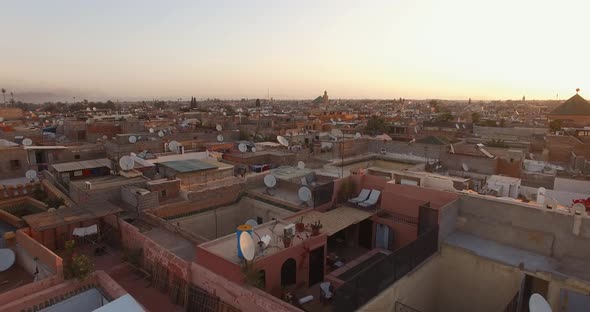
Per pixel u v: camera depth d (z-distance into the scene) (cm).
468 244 1543
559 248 1415
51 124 7256
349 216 1855
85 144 4628
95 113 10475
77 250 1770
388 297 1281
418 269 1423
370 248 1958
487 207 1586
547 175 2680
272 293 1349
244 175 2767
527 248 1490
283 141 4138
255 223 1858
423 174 2239
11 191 2477
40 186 2636
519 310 1302
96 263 1658
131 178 2367
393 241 1861
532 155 3916
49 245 1739
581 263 1350
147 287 1524
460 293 1517
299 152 3775
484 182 2447
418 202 1814
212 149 4453
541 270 1313
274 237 1550
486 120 7744
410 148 3506
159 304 1412
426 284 1484
